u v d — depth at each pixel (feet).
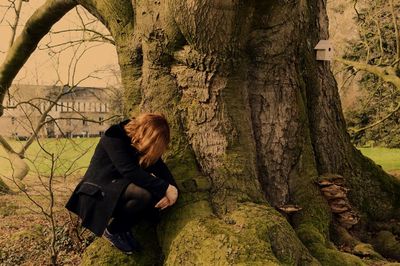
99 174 11.77
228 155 13.52
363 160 19.79
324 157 18.03
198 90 13.89
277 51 14.73
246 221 11.76
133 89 15.28
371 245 16.90
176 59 14.17
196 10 12.62
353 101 63.36
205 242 11.21
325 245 14.58
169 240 12.21
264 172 15.05
